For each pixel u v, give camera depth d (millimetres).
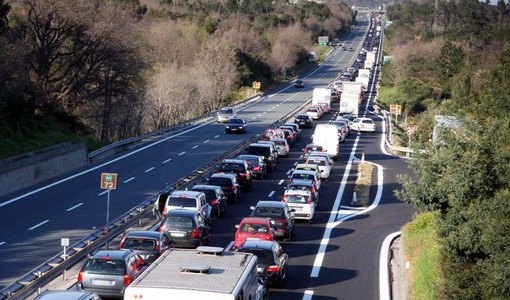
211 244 29734
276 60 151500
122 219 29453
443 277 21000
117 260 20734
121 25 69438
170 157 53812
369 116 95438
